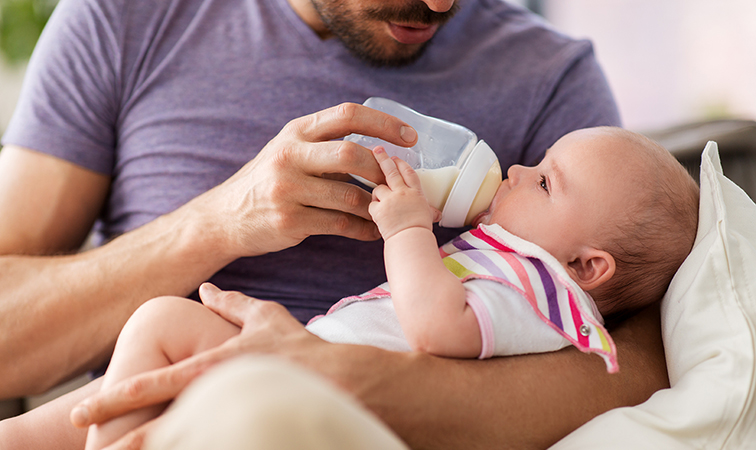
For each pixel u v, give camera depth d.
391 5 0.96
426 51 1.17
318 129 0.79
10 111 2.62
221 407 0.37
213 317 0.74
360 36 1.04
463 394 0.69
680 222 0.84
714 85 2.35
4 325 0.92
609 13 2.52
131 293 0.95
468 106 1.15
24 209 1.06
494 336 0.72
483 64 1.20
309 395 0.39
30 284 0.96
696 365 0.74
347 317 0.83
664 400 0.72
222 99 1.09
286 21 1.13
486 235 0.86
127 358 0.69
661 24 2.43
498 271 0.78
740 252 0.76
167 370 0.62
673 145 1.24
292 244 0.90
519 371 0.73
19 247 1.06
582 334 0.74
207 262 0.96
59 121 1.09
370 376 0.66
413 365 0.69
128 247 0.99
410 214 0.76
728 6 2.28
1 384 0.93
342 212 0.85
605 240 0.83
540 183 0.89
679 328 0.79
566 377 0.75
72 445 0.79
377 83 1.11
